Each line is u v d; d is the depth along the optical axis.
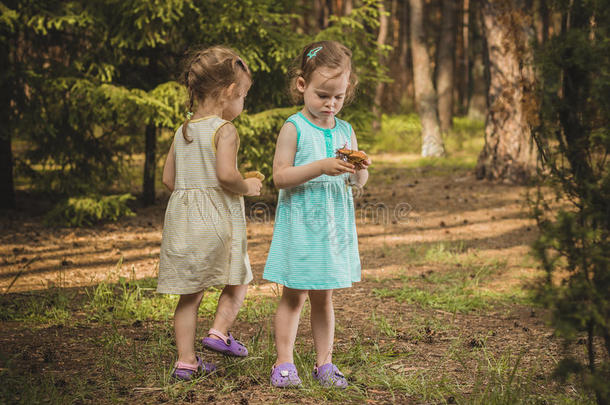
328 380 2.99
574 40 2.34
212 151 3.03
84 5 8.27
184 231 3.02
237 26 8.46
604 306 2.13
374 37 10.23
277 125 8.98
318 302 3.03
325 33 9.55
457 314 4.56
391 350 3.63
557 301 2.14
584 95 2.39
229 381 3.07
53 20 7.82
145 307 4.43
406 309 4.65
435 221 9.05
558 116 2.44
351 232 3.03
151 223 8.42
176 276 3.00
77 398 2.80
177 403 2.79
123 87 8.16
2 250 6.68
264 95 9.55
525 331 4.11
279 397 2.86
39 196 10.29
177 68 9.04
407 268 6.17
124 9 8.22
